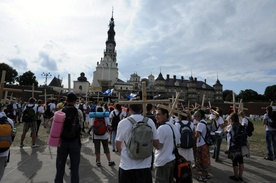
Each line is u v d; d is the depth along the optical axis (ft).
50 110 52.24
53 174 19.33
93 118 22.95
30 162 22.93
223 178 20.04
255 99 353.92
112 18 406.00
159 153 13.00
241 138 19.22
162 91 360.07
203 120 20.52
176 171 12.97
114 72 367.04
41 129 51.01
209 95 421.18
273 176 20.86
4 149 13.47
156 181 12.96
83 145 33.73
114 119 30.48
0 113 14.79
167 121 13.94
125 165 10.61
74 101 16.14
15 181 17.56
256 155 30.76
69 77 23.08
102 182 17.97
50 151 28.02
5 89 17.47
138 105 11.81
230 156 19.63
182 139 17.16
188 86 398.01
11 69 262.26
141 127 10.51
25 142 34.14
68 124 14.90
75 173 14.96
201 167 19.53
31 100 30.55
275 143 28.07
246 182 19.12
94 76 364.38
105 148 23.02
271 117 27.81
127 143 10.61
